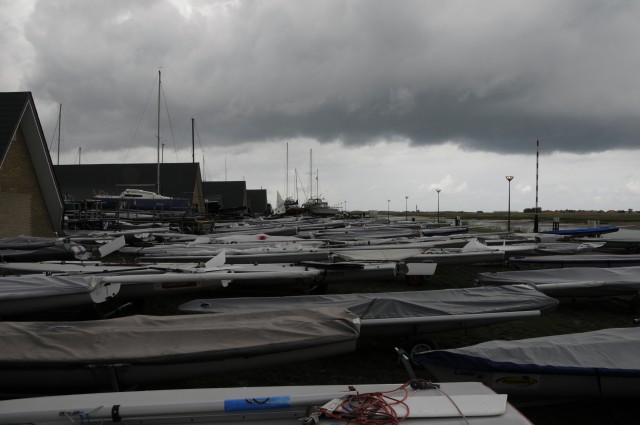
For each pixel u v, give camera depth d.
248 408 4.20
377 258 13.62
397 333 7.77
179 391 4.60
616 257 17.06
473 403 4.22
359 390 4.56
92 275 10.12
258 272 11.32
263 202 86.88
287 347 6.02
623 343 6.00
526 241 22.23
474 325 7.88
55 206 24.05
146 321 6.51
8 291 8.75
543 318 11.05
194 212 42.75
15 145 21.62
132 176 52.47
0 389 5.63
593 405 6.20
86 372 5.54
